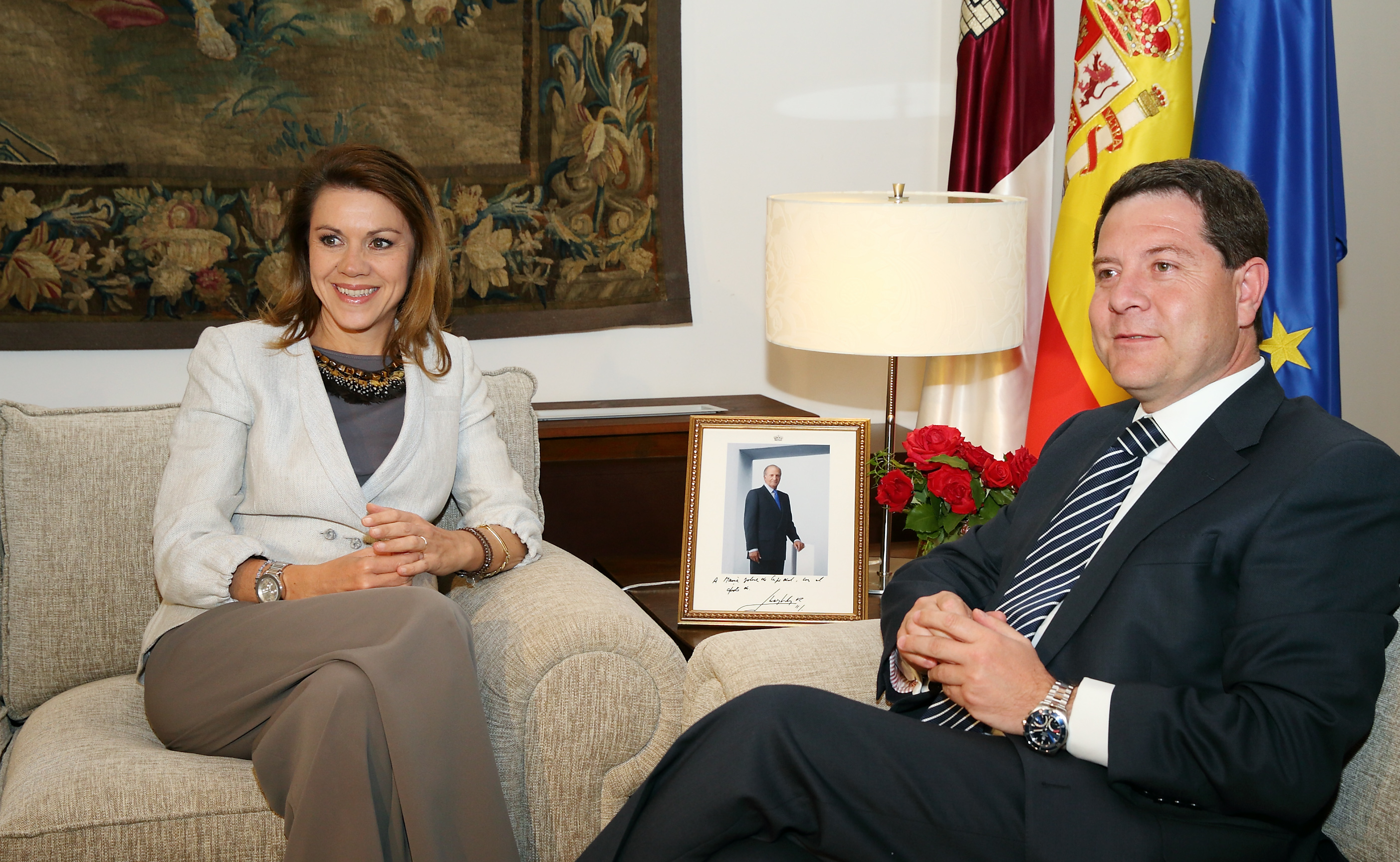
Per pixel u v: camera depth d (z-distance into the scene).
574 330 2.84
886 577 2.06
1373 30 3.24
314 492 1.77
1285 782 1.11
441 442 1.91
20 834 1.33
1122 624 1.29
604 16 2.76
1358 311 3.38
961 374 2.79
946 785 1.18
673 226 2.90
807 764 1.18
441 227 1.96
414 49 2.63
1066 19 3.07
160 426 1.96
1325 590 1.18
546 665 1.60
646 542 2.62
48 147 2.42
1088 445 1.60
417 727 1.40
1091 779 1.18
